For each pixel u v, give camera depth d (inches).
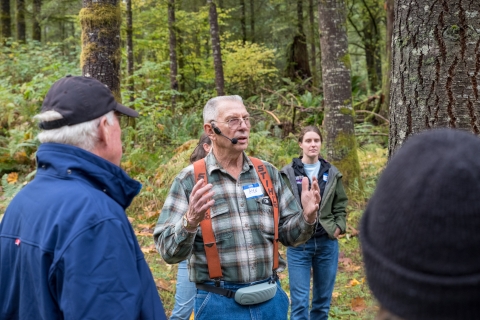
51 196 64.2
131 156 314.2
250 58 633.0
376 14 856.3
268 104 529.0
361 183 290.8
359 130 429.4
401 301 29.9
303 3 903.1
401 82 110.1
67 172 65.9
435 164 29.3
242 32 956.0
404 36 108.7
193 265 102.0
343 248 240.8
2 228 68.8
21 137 338.3
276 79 726.5
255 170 106.9
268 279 102.4
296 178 159.3
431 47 104.8
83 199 63.2
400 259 29.7
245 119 105.4
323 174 158.9
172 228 96.5
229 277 99.1
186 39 727.7
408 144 32.1
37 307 62.7
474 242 28.0
